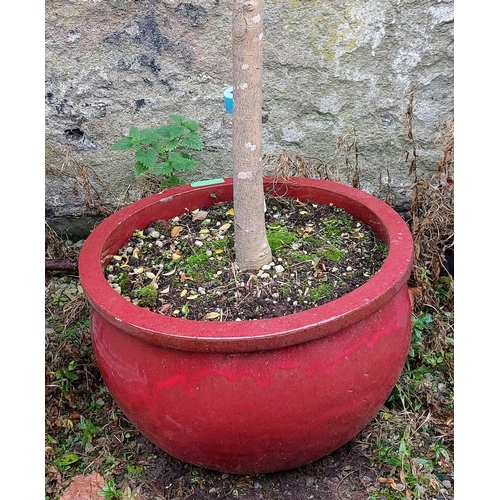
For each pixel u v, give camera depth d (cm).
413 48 225
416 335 206
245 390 136
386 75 230
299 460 153
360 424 154
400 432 181
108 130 239
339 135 240
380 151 244
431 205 226
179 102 235
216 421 140
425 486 166
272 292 159
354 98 234
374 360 146
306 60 227
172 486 169
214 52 227
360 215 185
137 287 165
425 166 246
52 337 215
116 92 232
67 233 262
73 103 233
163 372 140
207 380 137
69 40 222
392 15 220
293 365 137
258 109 152
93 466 175
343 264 169
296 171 229
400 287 150
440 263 228
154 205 188
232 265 169
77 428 188
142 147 215
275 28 222
